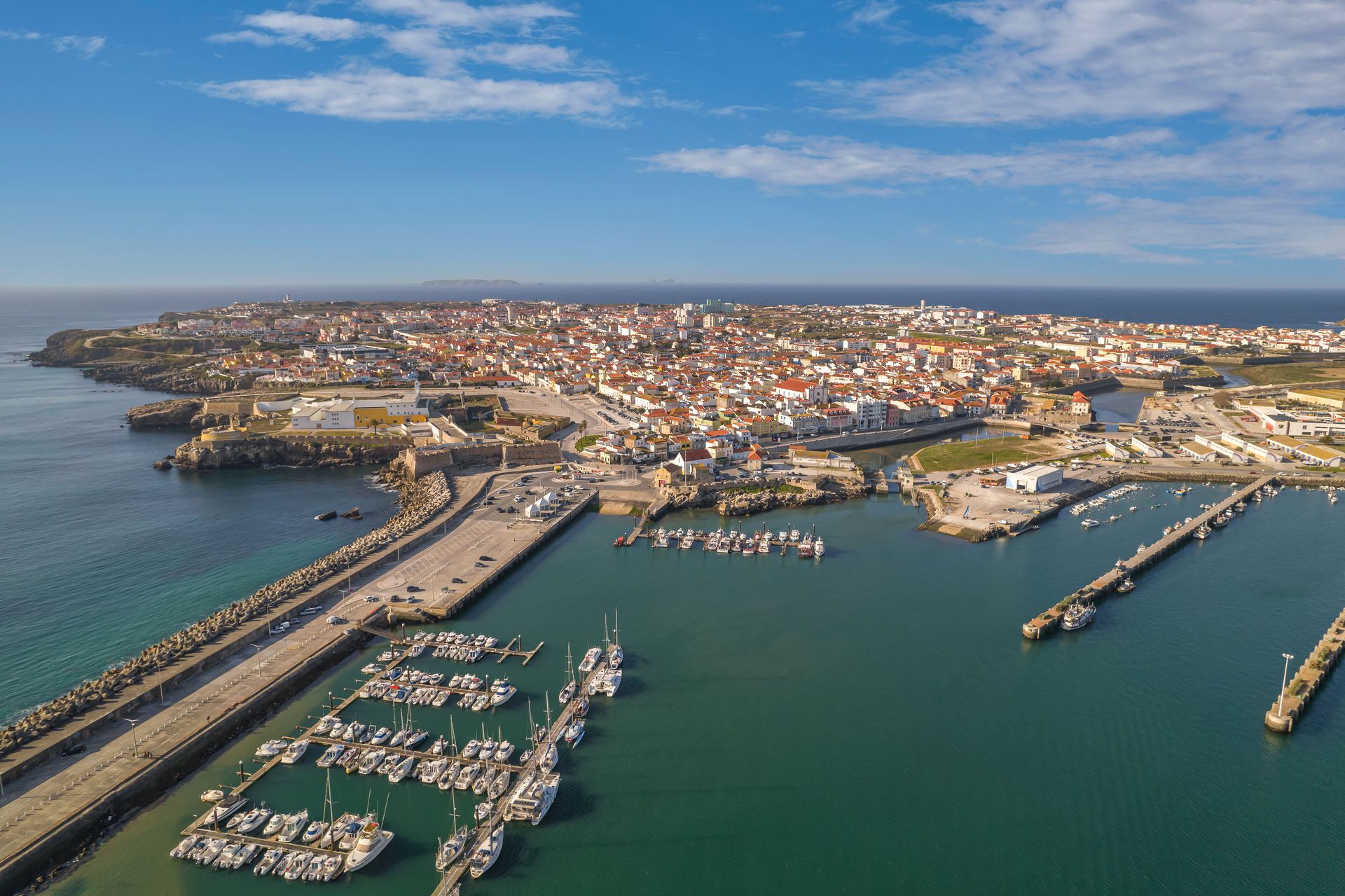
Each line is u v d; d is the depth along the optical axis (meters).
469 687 127.94
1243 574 179.38
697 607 161.88
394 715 120.94
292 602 151.62
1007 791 107.00
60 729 109.44
